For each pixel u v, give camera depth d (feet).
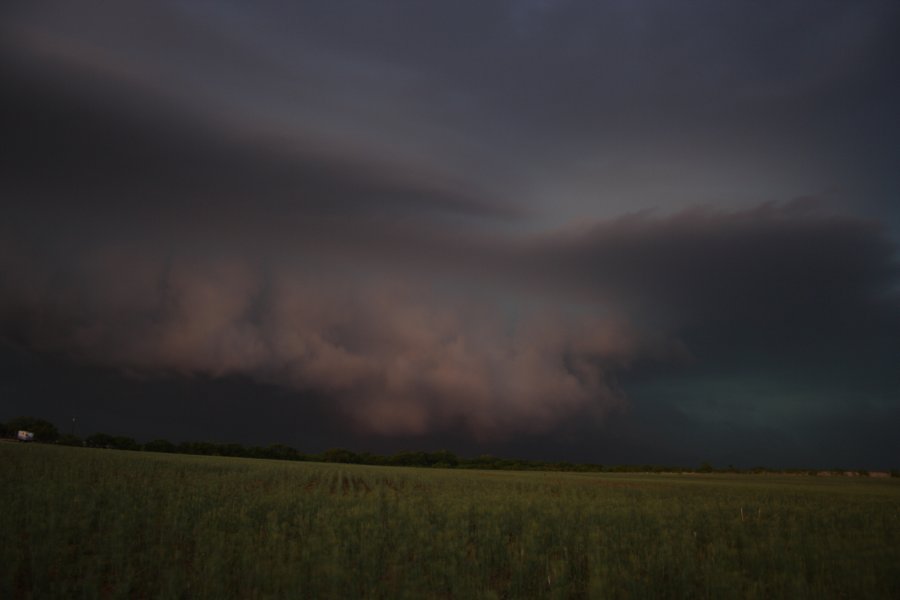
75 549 40.86
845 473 397.39
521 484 150.10
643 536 52.11
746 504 94.43
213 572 33.37
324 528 50.21
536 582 38.47
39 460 120.88
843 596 35.17
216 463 195.93
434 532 52.49
